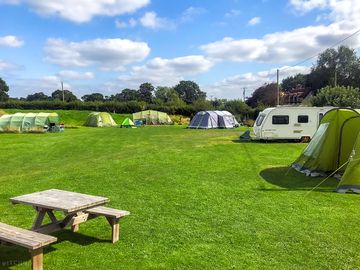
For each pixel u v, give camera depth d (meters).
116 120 56.31
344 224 6.18
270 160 14.03
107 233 5.64
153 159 14.20
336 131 10.62
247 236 5.55
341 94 38.81
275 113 22.27
